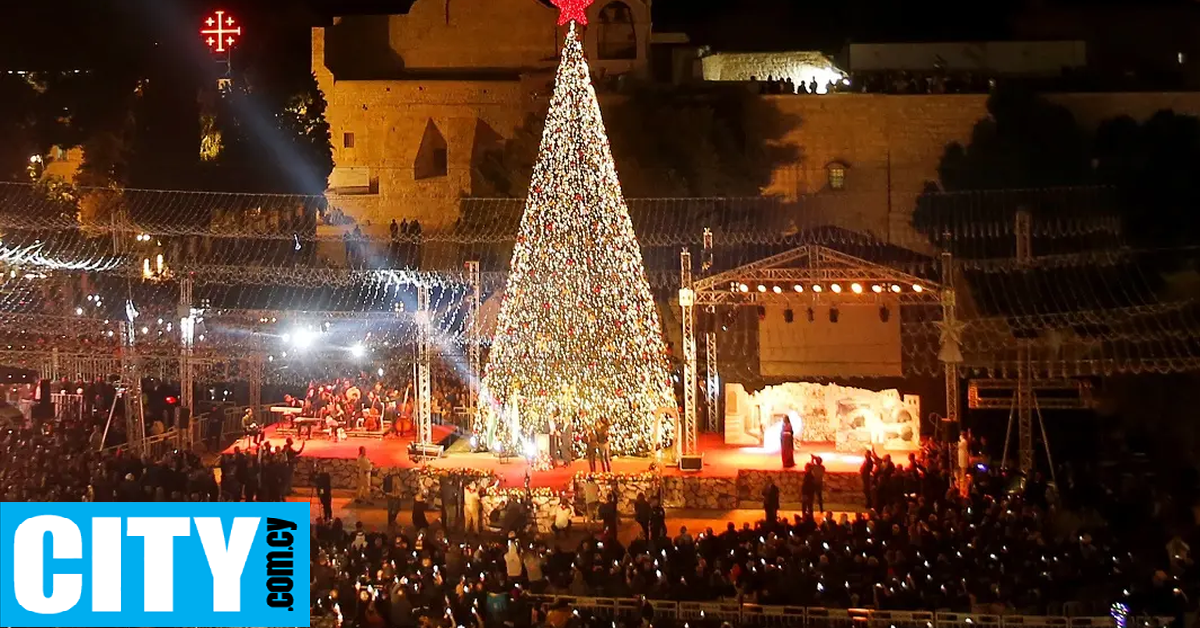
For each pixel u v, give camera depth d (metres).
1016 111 64.81
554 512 37.91
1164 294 49.34
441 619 26.53
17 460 39.62
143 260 53.31
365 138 71.81
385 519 39.34
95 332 49.12
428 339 44.78
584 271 44.69
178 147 62.75
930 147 67.00
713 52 75.00
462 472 39.31
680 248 57.12
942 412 44.69
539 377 44.41
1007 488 36.53
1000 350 45.38
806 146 67.19
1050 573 28.28
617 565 29.20
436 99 71.50
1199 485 37.62
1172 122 62.16
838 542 30.66
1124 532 33.31
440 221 71.06
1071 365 45.19
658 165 62.72
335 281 55.38
